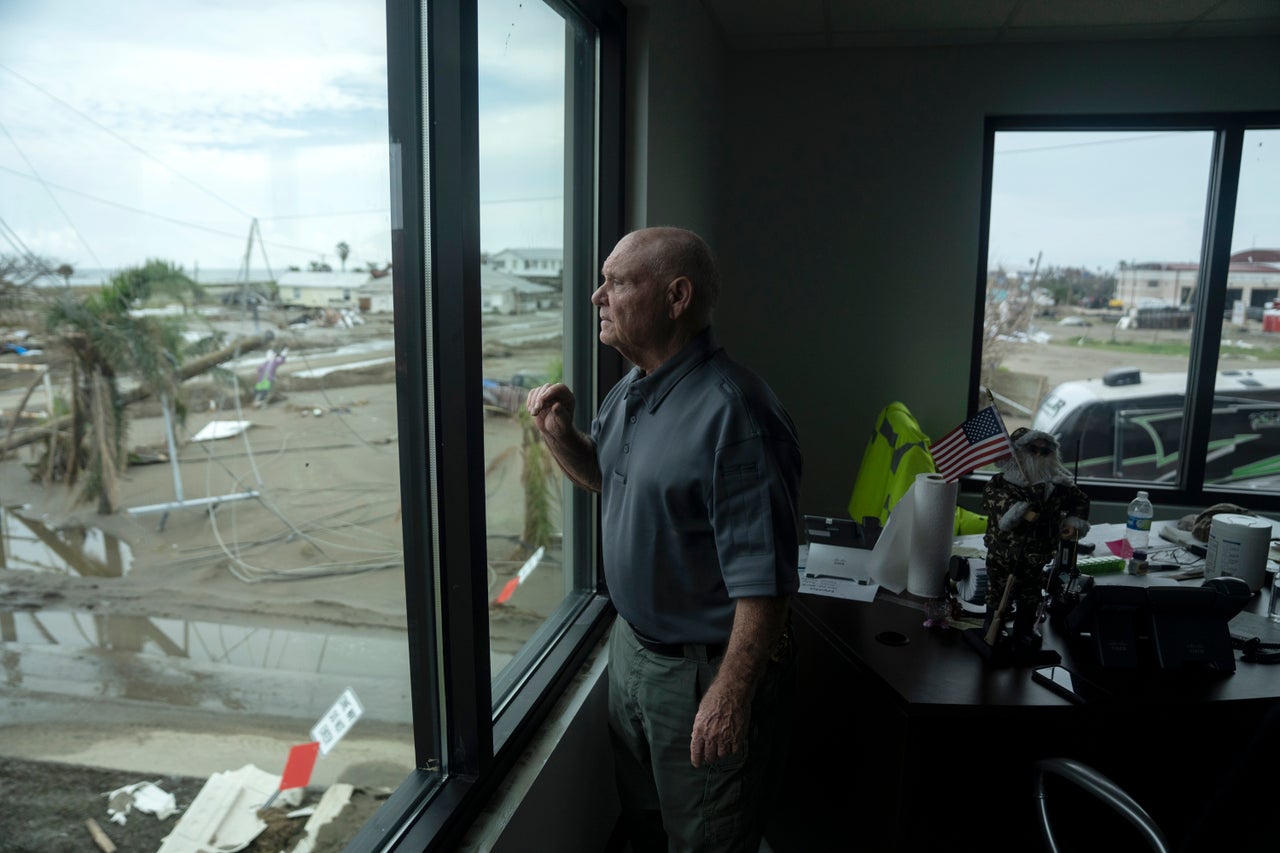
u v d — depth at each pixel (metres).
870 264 3.56
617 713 1.48
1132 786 1.46
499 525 1.58
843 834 1.63
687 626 1.30
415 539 1.15
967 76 3.38
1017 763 1.42
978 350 3.62
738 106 3.54
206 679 0.72
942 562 1.81
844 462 3.70
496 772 1.34
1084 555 2.20
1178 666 1.44
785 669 1.38
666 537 1.27
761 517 1.16
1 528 0.53
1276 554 2.24
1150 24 3.05
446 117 1.09
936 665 1.49
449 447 1.17
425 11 1.08
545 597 1.87
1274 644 1.57
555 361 1.86
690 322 1.28
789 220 3.58
